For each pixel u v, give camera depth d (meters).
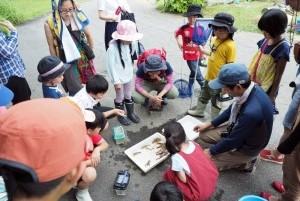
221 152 2.77
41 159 0.72
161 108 4.07
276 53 2.86
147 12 8.94
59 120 0.76
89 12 9.05
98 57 5.90
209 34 3.67
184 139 2.48
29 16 8.91
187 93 4.40
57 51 3.56
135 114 4.04
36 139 0.71
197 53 4.14
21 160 0.71
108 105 4.29
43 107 0.78
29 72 5.39
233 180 2.99
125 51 3.54
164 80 3.92
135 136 3.65
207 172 2.49
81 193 2.68
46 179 0.74
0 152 0.72
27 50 6.43
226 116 2.99
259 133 2.58
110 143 3.53
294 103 2.74
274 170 3.10
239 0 9.44
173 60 5.62
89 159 2.68
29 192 0.75
